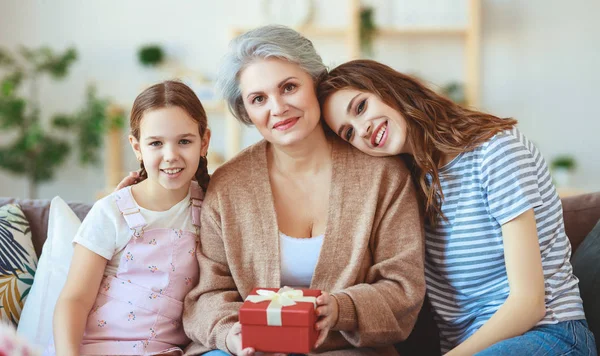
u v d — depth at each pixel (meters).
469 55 4.47
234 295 1.51
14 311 1.63
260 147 1.62
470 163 1.49
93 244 1.51
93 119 4.04
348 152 1.58
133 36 4.55
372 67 1.56
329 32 4.43
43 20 4.48
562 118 4.62
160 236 1.55
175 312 1.54
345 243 1.51
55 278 1.62
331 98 1.54
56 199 1.75
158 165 1.51
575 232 1.77
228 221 1.54
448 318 1.57
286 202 1.58
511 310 1.39
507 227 1.43
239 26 4.55
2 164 3.94
